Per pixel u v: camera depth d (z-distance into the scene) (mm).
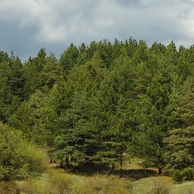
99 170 53906
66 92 57969
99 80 77562
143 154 48312
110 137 52562
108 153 50938
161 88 51188
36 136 56188
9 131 41969
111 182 33938
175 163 45094
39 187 35812
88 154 54344
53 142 55969
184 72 73688
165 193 35688
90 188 32938
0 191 35031
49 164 58188
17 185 36844
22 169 39000
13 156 40188
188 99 47188
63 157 52688
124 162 55031
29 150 41469
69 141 53719
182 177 42188
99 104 54844
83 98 56562
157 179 42656
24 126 58469
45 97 77625
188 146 44969
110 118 52094
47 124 56000
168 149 47719
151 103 50969
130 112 52500
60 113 56625
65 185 35719
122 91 62594
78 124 53438
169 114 49000
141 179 45031
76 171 52750
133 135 49562
